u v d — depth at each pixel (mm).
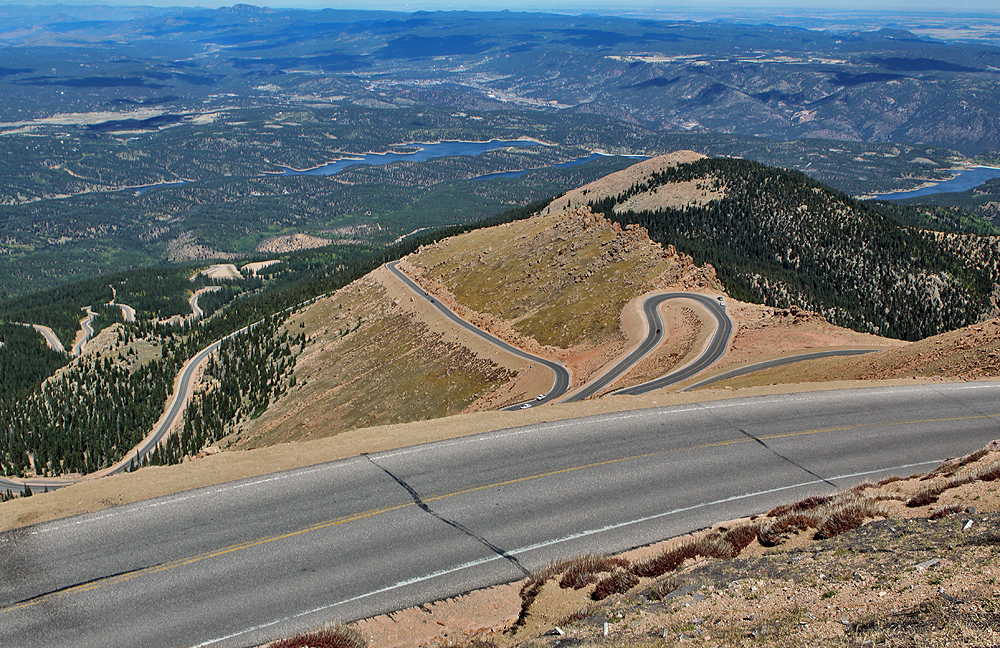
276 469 30922
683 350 92062
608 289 129250
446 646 18953
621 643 14914
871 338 90000
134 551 24453
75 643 20078
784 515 23094
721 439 36250
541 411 40156
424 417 109625
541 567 23188
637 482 30688
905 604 13633
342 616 21250
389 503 28156
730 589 16266
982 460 26547
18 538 25109
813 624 13820
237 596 22234
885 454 35125
